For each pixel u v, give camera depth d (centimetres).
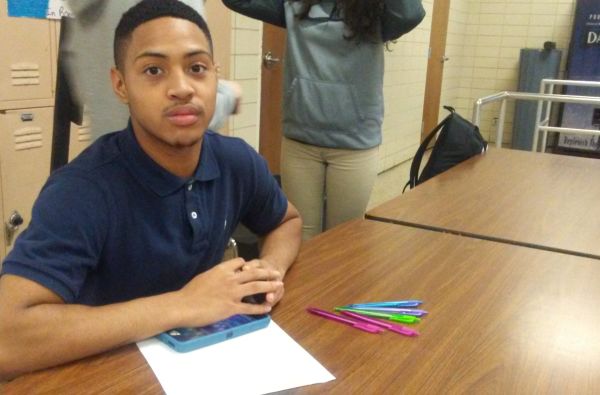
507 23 680
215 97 93
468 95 719
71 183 88
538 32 667
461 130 246
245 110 316
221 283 89
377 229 143
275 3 210
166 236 96
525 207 168
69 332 75
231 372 76
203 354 80
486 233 143
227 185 109
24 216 208
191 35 87
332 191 215
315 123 204
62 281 80
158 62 86
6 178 199
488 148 267
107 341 77
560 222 154
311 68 202
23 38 195
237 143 115
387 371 79
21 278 77
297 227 127
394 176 517
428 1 543
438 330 91
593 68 617
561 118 632
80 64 129
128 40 88
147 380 73
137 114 90
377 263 119
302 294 102
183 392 71
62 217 84
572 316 98
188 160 96
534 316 97
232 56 296
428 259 123
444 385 76
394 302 100
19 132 200
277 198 123
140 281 97
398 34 199
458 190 187
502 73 696
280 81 353
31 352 74
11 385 71
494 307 100
